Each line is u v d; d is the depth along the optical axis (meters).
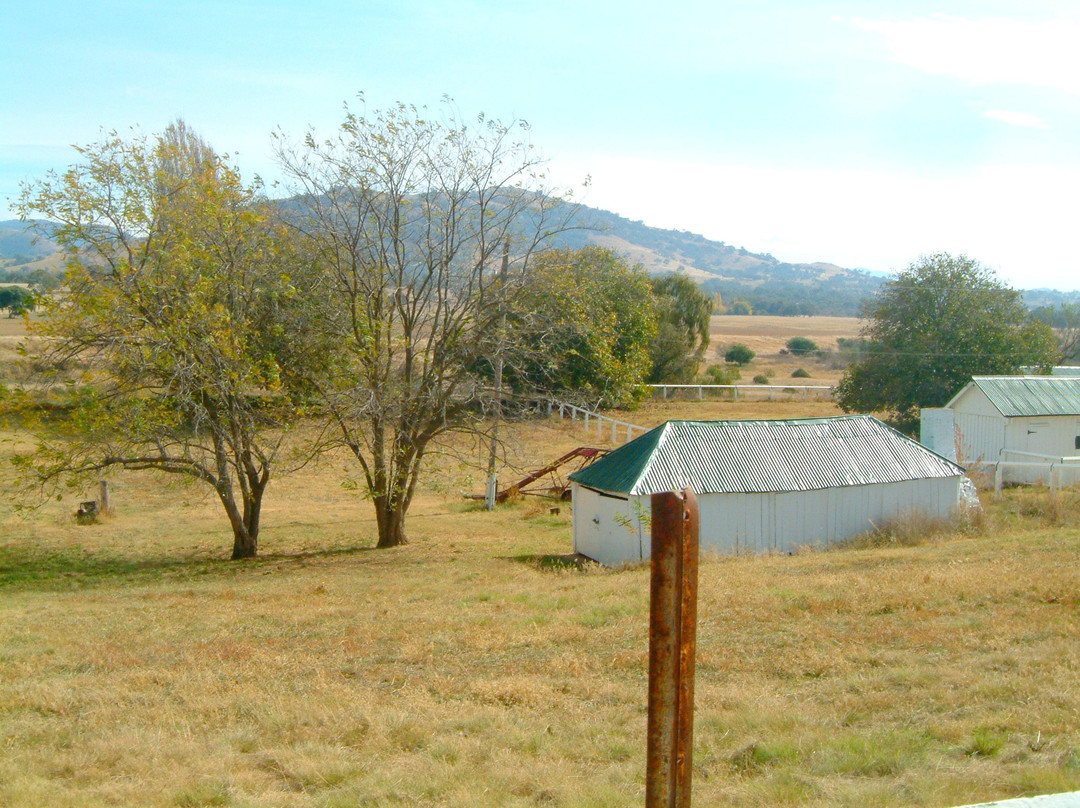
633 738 7.29
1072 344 74.44
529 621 12.28
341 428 22.41
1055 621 10.41
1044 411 33.81
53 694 8.94
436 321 22.19
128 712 8.41
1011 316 44.53
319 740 7.44
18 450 35.91
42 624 13.77
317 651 11.01
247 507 23.30
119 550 24.48
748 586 14.00
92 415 19.36
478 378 24.50
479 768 6.62
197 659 10.69
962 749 6.52
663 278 67.31
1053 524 22.59
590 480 21.81
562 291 22.77
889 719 7.47
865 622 11.15
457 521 29.27
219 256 19.70
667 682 2.67
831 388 57.16
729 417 50.19
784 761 6.50
